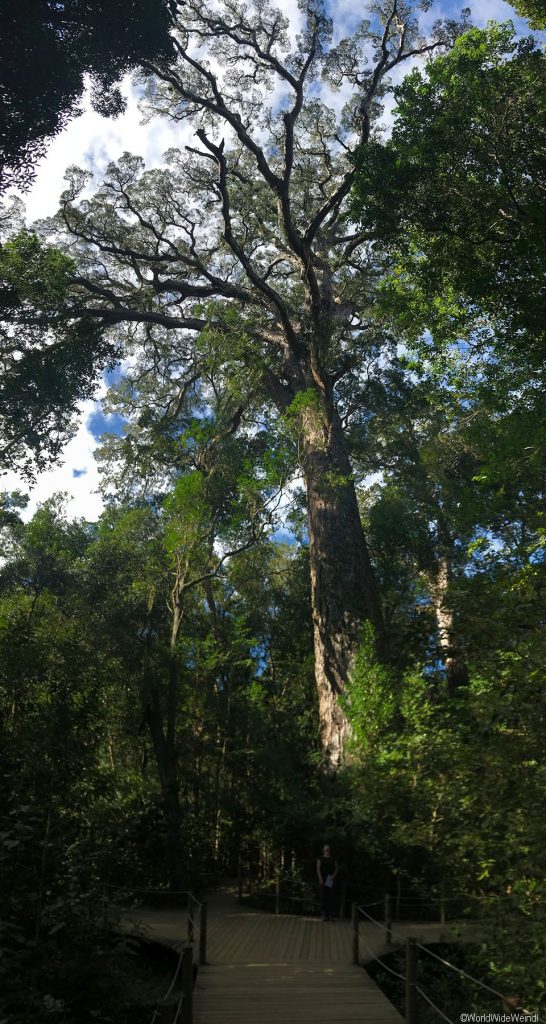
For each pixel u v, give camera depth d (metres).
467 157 13.62
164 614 26.06
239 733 24.98
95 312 29.17
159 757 21.09
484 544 15.33
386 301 16.88
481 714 6.58
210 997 9.97
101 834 9.47
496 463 15.60
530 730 6.34
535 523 11.45
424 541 27.83
